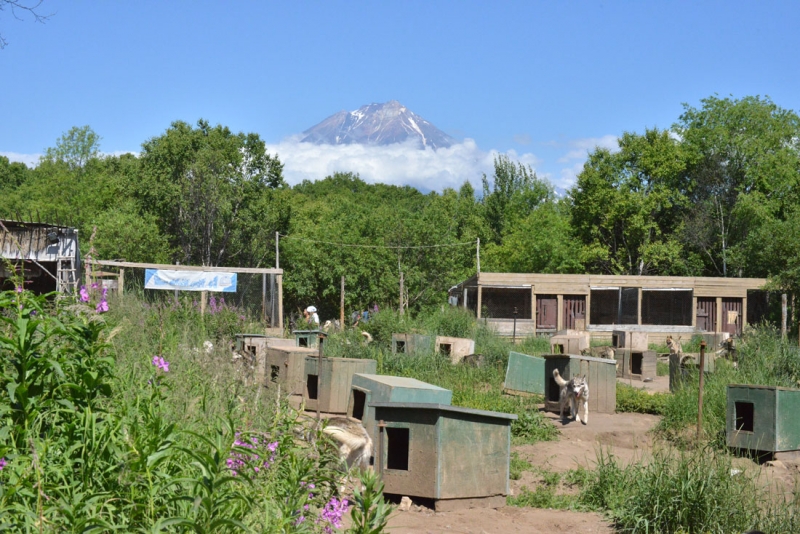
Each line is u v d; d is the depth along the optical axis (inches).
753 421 436.8
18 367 180.7
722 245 1894.7
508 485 341.7
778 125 1994.3
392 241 1738.4
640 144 1931.6
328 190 3688.5
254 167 1863.9
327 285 1716.3
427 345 785.6
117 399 215.9
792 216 1600.6
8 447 162.9
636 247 1963.6
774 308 1440.7
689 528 293.6
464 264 2039.9
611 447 463.2
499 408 526.0
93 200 2007.9
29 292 202.4
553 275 1333.7
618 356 864.9
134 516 162.7
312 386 493.0
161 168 1771.7
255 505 171.6
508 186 2721.5
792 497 339.6
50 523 154.2
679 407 527.5
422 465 321.1
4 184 2915.8
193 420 239.6
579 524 308.3
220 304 850.8
